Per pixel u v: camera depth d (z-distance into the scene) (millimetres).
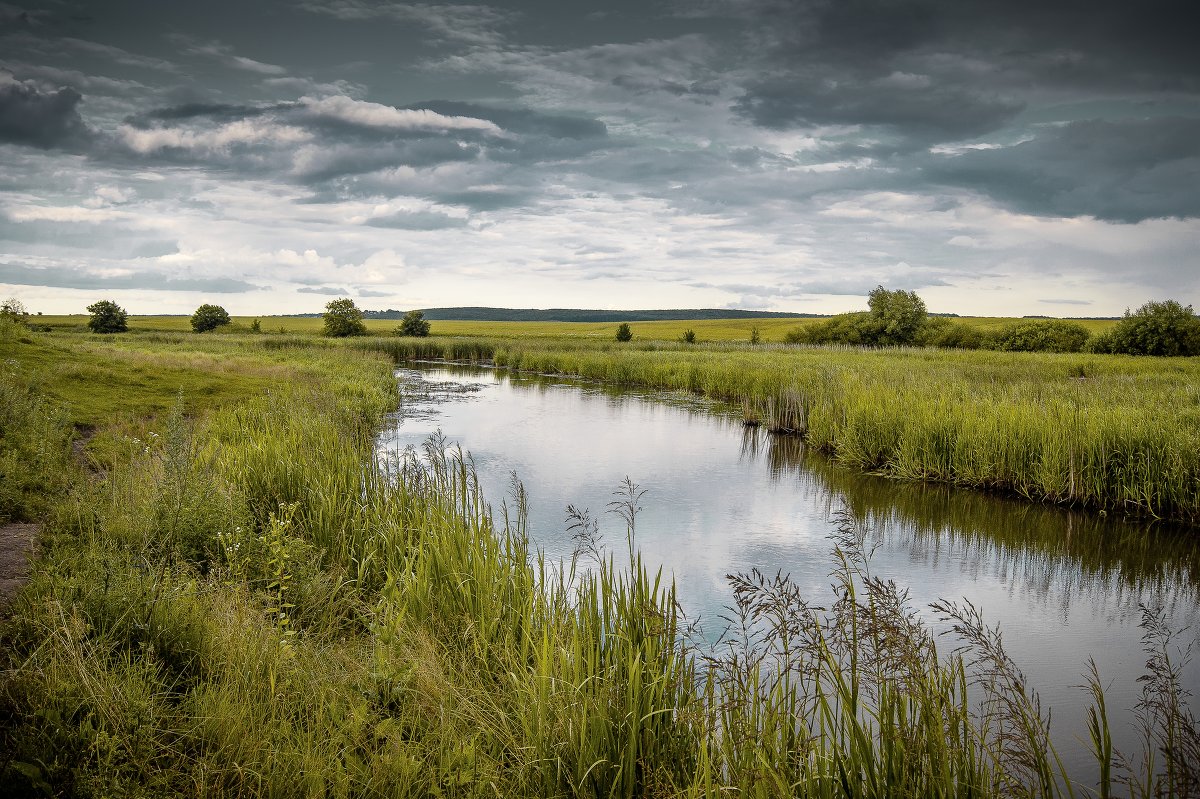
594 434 23000
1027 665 7816
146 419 18703
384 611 6848
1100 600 9938
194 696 4668
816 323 85062
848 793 4121
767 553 11453
